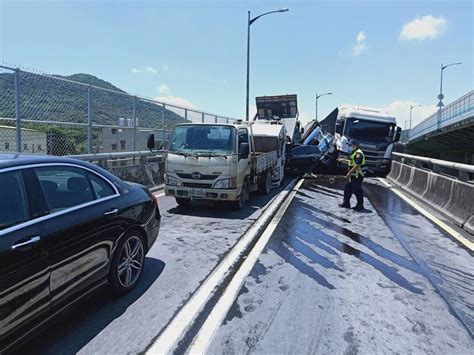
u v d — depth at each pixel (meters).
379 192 13.12
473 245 6.52
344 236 7.01
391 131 18.59
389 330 3.62
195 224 7.68
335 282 4.78
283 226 7.67
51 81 9.07
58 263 3.18
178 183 8.71
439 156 61.28
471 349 3.33
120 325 3.60
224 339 3.40
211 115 20.42
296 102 22.48
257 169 10.41
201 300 4.17
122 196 4.31
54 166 3.49
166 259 5.47
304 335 3.49
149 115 14.30
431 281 4.87
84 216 3.60
